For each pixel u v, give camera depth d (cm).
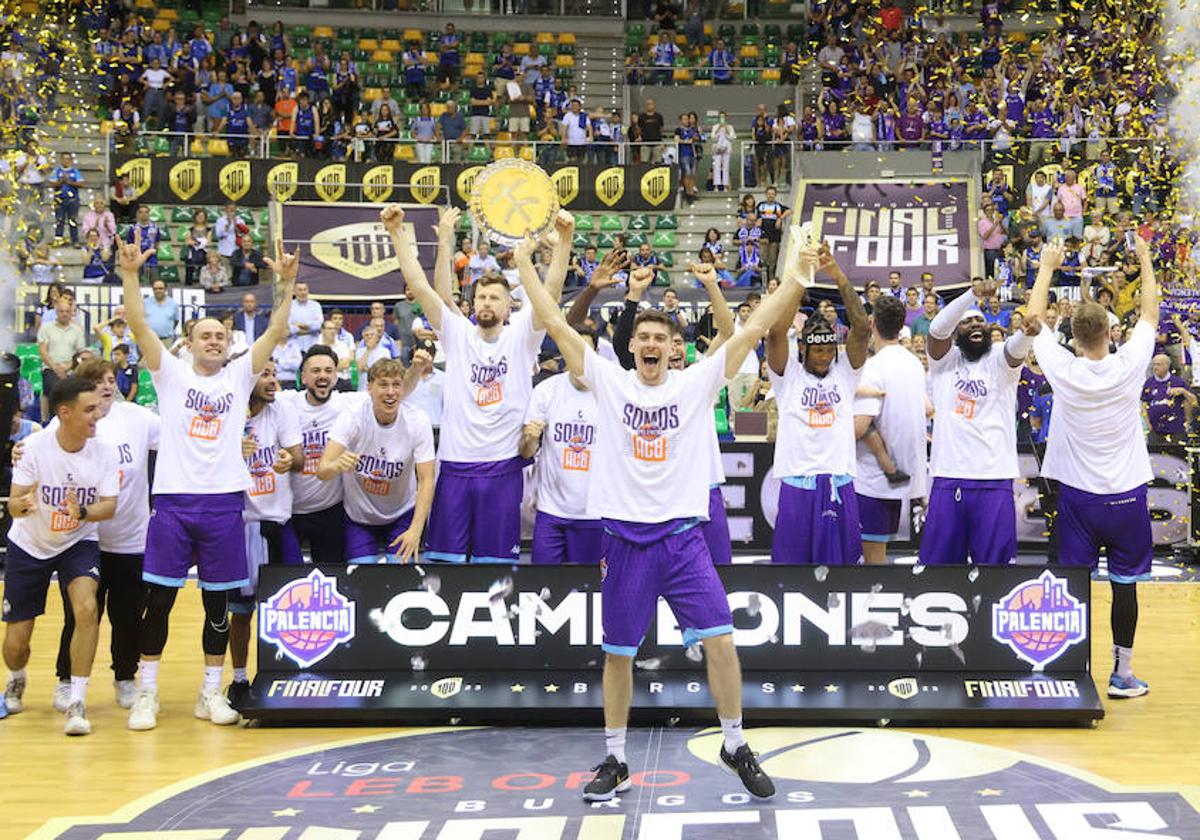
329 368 695
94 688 733
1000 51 2095
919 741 591
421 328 1104
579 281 1680
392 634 640
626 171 1942
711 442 689
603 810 494
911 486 741
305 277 1669
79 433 636
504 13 2470
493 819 484
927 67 2048
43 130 1877
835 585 632
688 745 586
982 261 1702
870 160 1911
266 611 644
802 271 502
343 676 638
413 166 1894
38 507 645
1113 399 661
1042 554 1140
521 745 591
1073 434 676
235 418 646
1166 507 1168
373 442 679
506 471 684
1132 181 1561
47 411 1312
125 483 676
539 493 714
